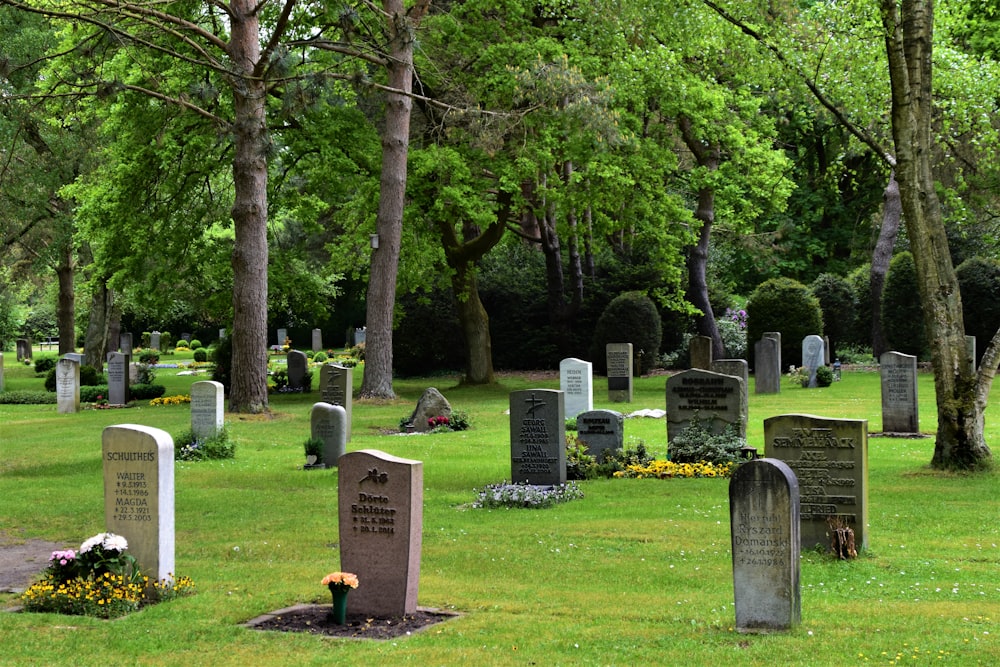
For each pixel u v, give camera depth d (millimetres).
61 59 33188
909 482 17750
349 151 38406
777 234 56406
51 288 71562
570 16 39062
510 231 49125
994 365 18625
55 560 10750
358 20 27359
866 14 20344
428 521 15508
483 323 43375
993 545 13125
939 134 24391
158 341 78500
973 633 8859
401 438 25859
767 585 9094
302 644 9016
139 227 39156
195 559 13234
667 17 24625
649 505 16422
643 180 38531
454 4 38250
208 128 37188
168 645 9023
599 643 8828
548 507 16578
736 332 50312
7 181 39656
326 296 62781
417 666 8203
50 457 23844
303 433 27031
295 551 13586
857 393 34438
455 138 37719
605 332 47469
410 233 39125
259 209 30922
